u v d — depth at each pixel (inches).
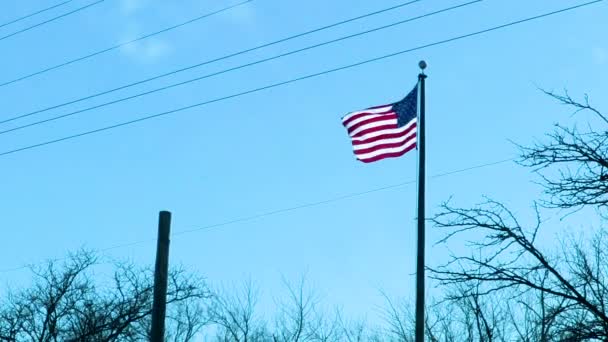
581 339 549.3
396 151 681.0
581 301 552.4
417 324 584.1
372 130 687.7
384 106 693.3
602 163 547.8
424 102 655.8
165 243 626.5
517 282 570.3
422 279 593.3
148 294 1005.8
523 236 569.6
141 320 1002.7
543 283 598.2
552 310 613.6
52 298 1002.1
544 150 560.7
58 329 987.9
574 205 558.9
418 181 628.7
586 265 622.5
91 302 1066.7
